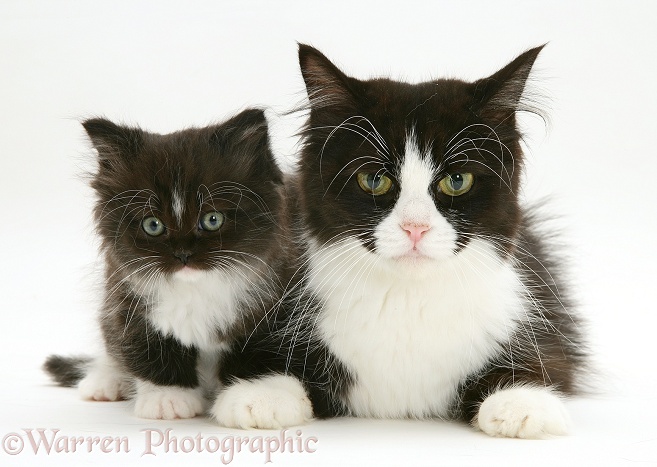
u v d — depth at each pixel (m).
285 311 0.75
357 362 0.73
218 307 0.74
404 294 0.72
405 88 0.73
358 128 0.71
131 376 0.76
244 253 0.74
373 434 0.70
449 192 0.71
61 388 0.86
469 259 0.72
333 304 0.73
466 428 0.72
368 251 0.71
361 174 0.71
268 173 0.76
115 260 0.75
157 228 0.73
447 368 0.73
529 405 0.69
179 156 0.74
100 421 0.74
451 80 0.75
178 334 0.74
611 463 0.65
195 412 0.75
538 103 0.82
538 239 0.86
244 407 0.71
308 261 0.75
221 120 0.84
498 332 0.74
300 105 0.76
